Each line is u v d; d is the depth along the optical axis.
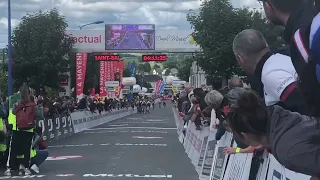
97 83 54.84
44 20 31.66
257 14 21.36
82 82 34.41
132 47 37.75
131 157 13.21
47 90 33.78
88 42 37.72
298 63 2.32
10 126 10.39
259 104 2.82
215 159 7.41
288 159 2.60
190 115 14.71
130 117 47.12
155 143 17.33
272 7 2.72
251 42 3.17
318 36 2.10
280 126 2.68
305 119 2.63
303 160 2.56
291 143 2.60
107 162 12.17
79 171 10.70
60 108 21.72
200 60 22.42
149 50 37.78
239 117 2.83
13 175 10.20
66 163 12.03
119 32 37.72
